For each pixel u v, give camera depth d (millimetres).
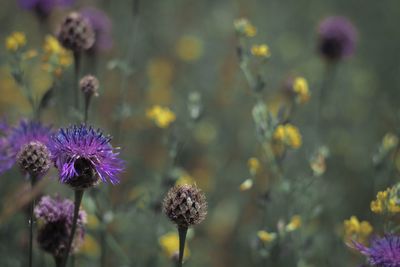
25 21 14109
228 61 12961
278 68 14859
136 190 9336
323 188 9250
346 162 11844
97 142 5035
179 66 14266
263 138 7574
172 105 11961
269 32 16062
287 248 7750
